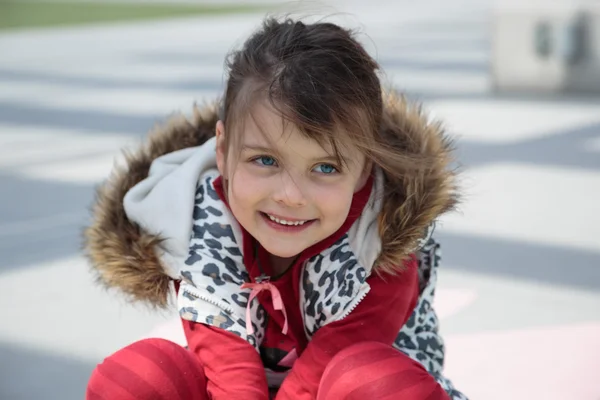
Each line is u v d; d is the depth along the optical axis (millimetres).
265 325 2057
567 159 5383
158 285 2031
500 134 6062
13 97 7852
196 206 2029
